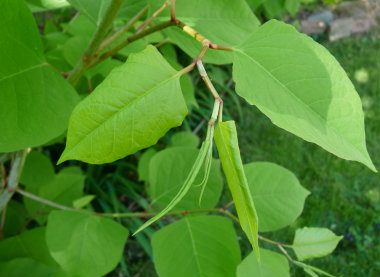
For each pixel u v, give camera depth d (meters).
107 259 0.48
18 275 0.57
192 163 0.52
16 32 0.36
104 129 0.24
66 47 0.52
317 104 0.26
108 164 1.31
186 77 0.57
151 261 1.19
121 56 0.59
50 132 0.36
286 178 0.45
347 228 1.33
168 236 0.44
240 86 0.26
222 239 0.44
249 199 0.22
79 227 0.49
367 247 1.28
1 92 0.35
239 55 0.27
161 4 0.38
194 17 0.39
